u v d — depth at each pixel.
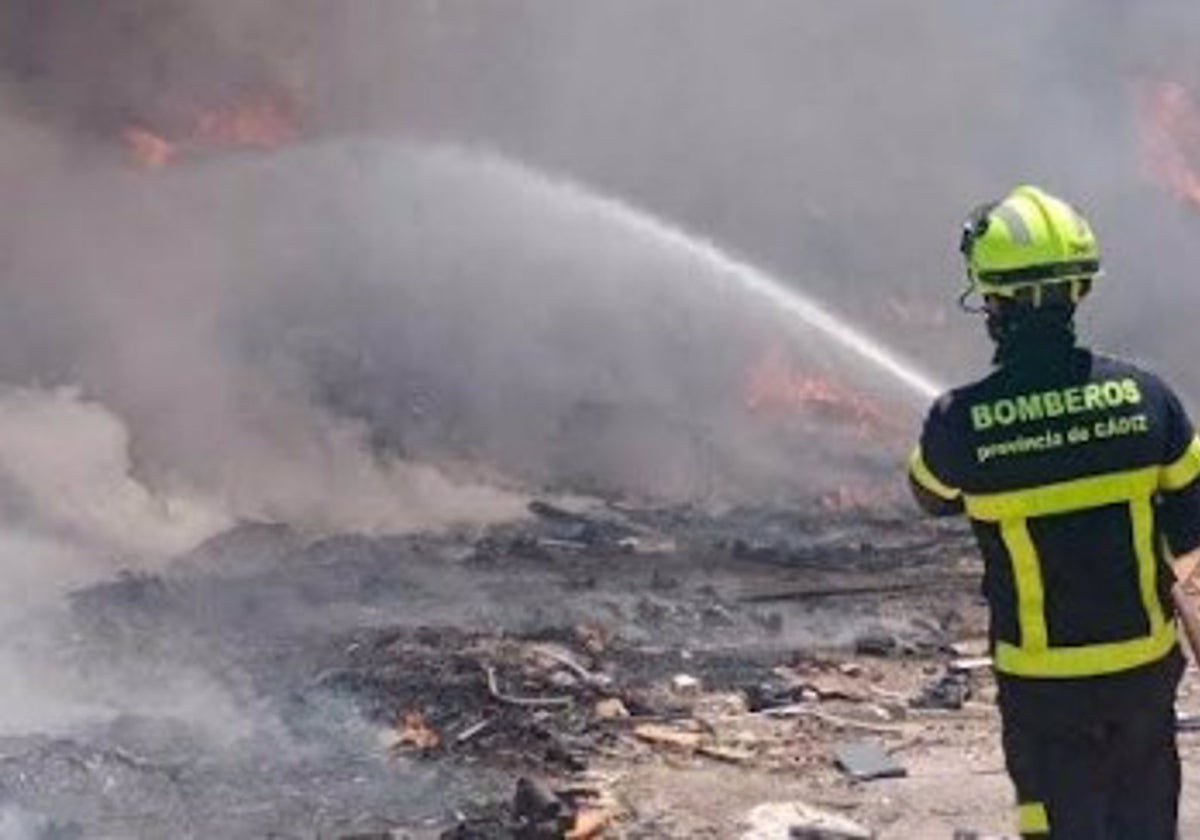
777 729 7.73
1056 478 4.06
